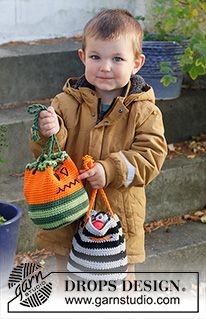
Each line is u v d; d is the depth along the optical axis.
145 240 4.49
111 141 3.30
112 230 3.22
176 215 4.84
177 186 4.80
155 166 3.25
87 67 3.26
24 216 4.23
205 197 4.96
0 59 4.95
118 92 3.33
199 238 4.57
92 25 3.25
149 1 5.69
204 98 5.36
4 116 4.75
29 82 5.12
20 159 4.69
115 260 3.23
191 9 5.02
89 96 3.30
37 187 3.09
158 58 5.09
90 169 3.15
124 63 3.23
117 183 3.22
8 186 4.43
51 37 5.73
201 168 4.89
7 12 5.46
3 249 3.71
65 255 3.43
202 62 4.74
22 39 5.57
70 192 3.09
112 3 5.91
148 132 3.26
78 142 3.34
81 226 3.27
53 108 3.24
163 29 5.34
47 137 3.21
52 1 5.66
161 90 5.17
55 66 5.21
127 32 3.24
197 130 5.36
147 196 4.67
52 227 3.12
